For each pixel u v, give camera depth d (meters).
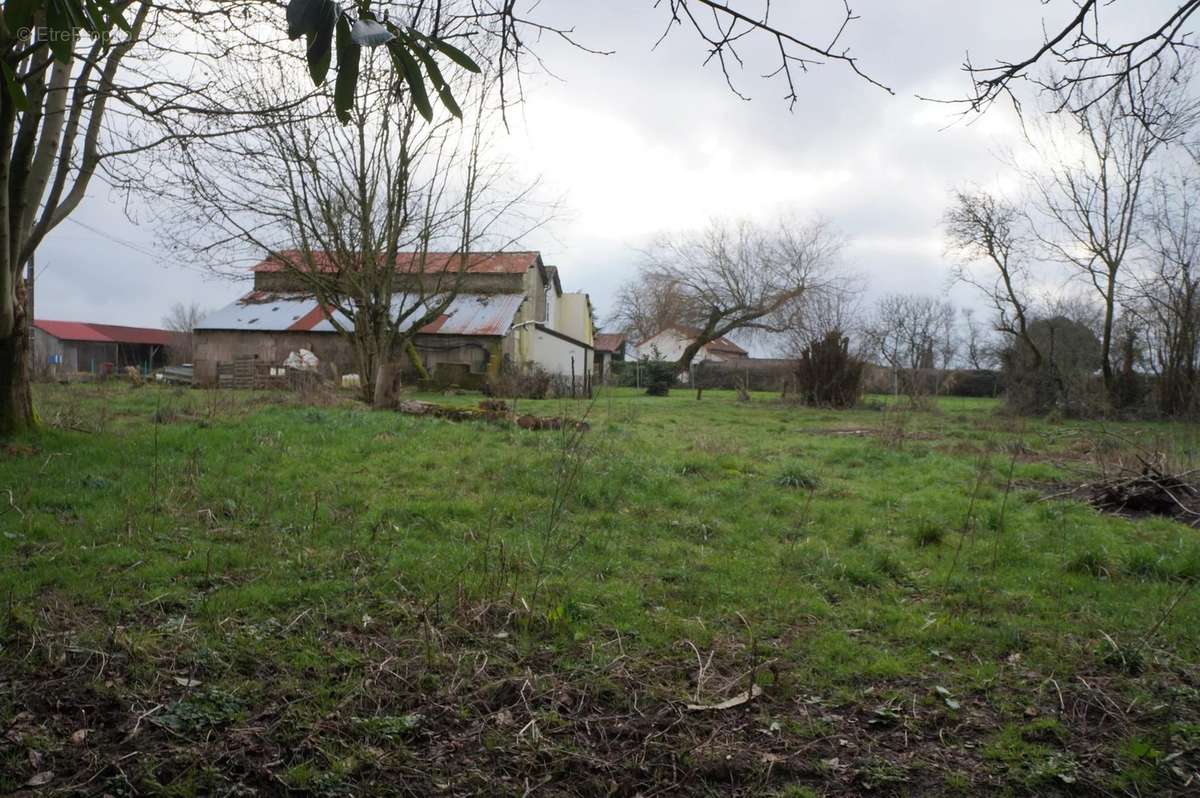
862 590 6.57
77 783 3.45
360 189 19.92
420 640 4.96
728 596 6.20
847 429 20.27
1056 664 5.11
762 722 4.29
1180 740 4.19
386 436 12.31
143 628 5.02
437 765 3.76
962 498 10.02
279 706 4.14
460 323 36.84
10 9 2.15
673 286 50.03
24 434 10.70
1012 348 32.66
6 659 4.43
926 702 4.60
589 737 4.07
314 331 36.88
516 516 8.15
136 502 7.85
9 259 10.16
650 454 12.16
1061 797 3.73
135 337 58.06
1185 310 26.73
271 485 8.80
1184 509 9.35
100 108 11.20
